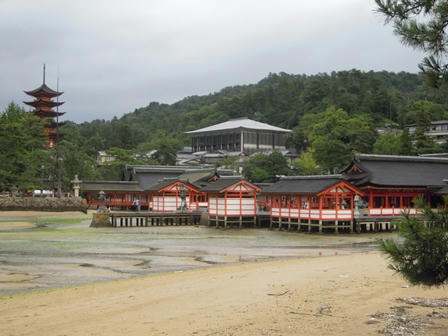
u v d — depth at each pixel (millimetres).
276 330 14203
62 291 21172
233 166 127188
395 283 21281
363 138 117250
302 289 20172
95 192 88312
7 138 81500
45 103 126312
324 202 51094
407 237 11266
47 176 94812
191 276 24609
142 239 45562
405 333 13531
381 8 12195
